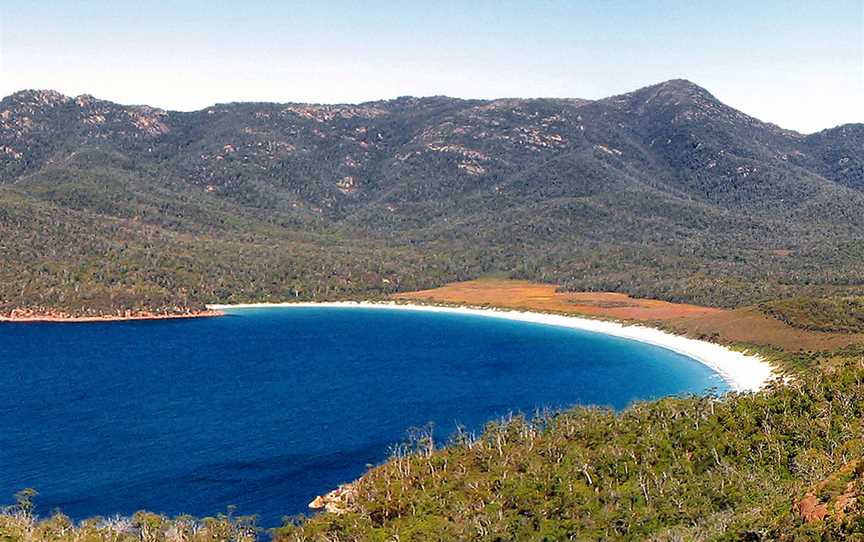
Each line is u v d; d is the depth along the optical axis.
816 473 102.88
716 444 126.19
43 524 118.56
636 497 114.06
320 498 136.00
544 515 111.44
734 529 87.69
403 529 111.56
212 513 130.50
